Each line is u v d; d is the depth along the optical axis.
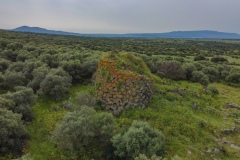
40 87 25.27
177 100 23.02
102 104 21.28
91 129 15.06
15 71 30.48
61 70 28.47
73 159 14.52
